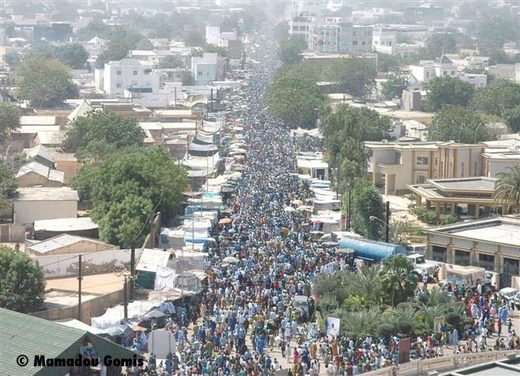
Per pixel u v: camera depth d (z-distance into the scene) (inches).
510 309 7037.4
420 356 5954.7
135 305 6412.4
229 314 6240.2
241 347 5856.3
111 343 4638.3
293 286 6894.7
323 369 5723.4
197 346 5728.3
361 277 7003.0
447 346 6279.5
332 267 7377.0
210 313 6451.8
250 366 5467.5
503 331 6579.7
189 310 6466.5
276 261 7519.7
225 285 6914.4
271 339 6077.8
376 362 5708.7
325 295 6835.6
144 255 7480.3
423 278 7613.2
